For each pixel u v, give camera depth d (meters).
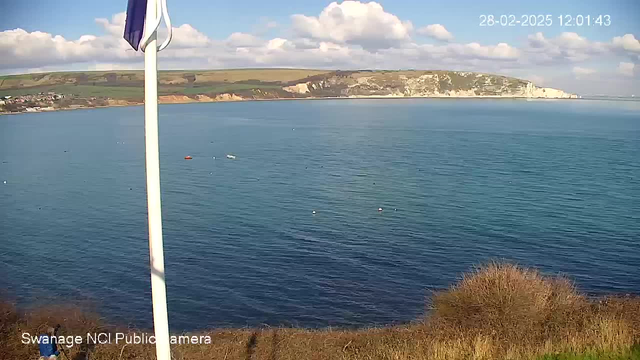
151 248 5.53
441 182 59.34
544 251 34.19
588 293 25.28
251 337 14.38
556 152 82.12
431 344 11.62
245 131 118.19
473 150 85.44
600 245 35.50
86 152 83.31
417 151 84.94
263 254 33.56
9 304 20.09
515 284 14.24
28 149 86.69
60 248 34.91
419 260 32.31
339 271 30.33
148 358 11.87
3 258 32.62
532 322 13.27
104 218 43.06
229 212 45.25
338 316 23.66
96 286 27.58
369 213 44.84
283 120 148.75
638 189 54.41
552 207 46.69
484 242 36.28
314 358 12.31
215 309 24.56
